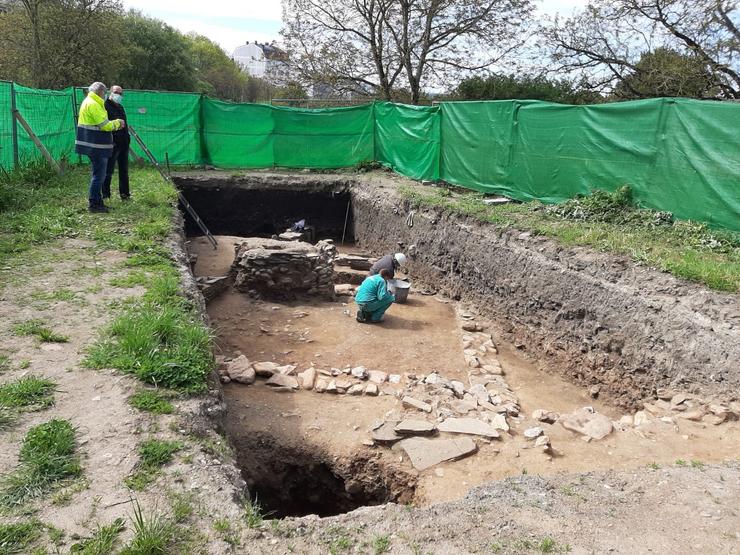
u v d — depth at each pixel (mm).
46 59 24297
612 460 4641
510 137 10758
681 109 7531
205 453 3355
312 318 8766
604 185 8883
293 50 23156
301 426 5406
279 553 2674
